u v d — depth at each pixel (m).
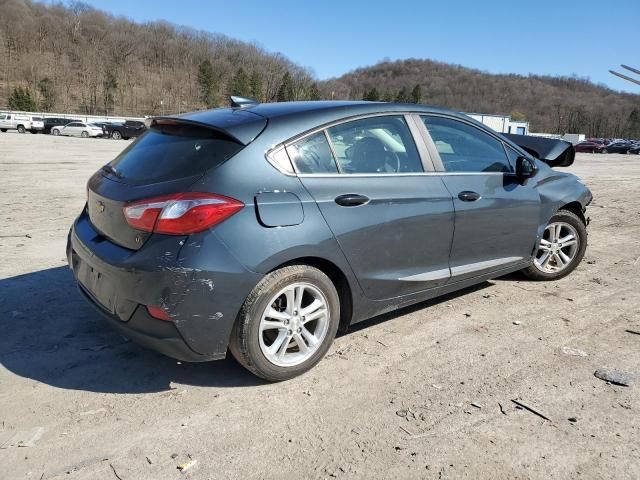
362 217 3.20
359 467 2.37
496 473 2.34
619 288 4.72
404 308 4.20
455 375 3.17
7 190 9.89
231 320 2.79
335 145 3.24
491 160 4.11
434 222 3.57
